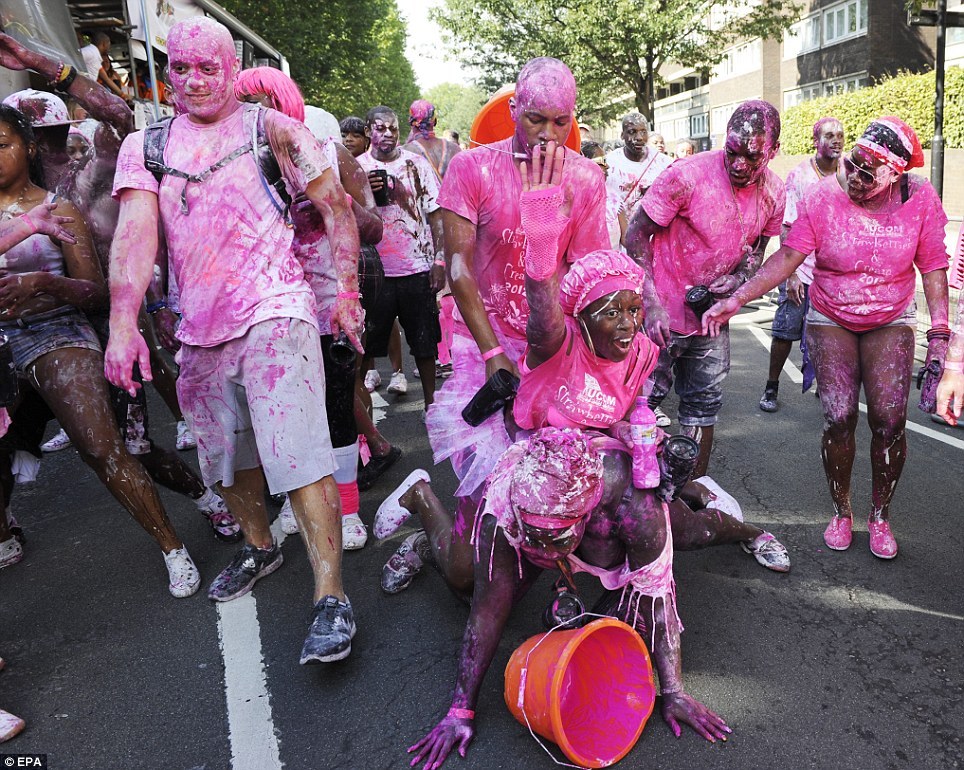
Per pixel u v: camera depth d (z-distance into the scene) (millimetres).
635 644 2693
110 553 4266
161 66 11219
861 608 3480
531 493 2449
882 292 3809
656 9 24641
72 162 4633
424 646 3291
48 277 3490
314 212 3955
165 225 3225
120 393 3941
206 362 3316
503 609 2746
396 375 7223
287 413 3166
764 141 3744
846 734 2721
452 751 2684
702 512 3525
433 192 5840
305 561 4035
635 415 2740
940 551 3967
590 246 3145
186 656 3297
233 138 3148
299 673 3145
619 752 2600
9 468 4176
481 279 3266
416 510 3480
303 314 3221
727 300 3959
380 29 39656
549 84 2777
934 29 29438
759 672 3059
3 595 3867
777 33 27156
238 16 23125
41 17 8477
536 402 2832
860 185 3678
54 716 2953
